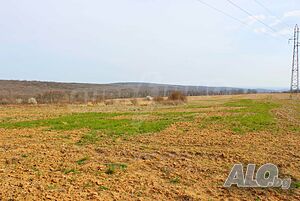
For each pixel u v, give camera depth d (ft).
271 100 209.77
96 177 34.53
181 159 42.73
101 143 53.06
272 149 48.78
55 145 50.85
